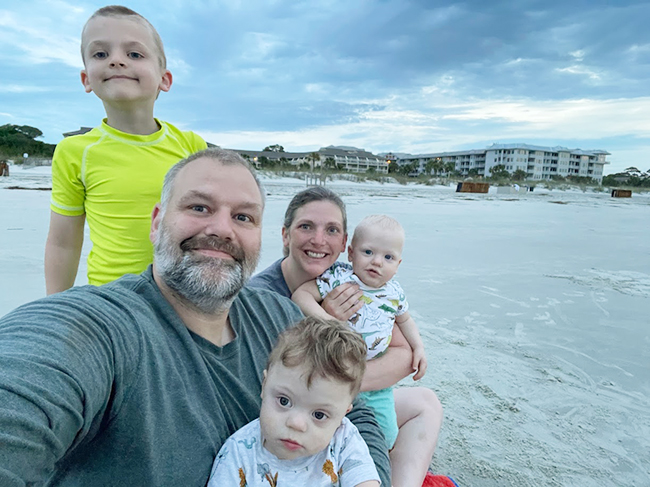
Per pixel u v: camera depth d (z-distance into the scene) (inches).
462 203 986.1
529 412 130.7
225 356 59.9
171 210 58.9
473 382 147.0
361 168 4719.5
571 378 152.2
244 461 53.6
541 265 329.7
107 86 101.7
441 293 244.1
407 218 599.2
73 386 37.1
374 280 104.1
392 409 93.4
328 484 56.2
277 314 74.7
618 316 217.2
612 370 159.3
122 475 44.8
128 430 44.9
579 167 5895.7
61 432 35.8
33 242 293.3
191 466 49.6
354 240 108.3
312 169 2005.4
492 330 193.2
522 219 679.7
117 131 104.3
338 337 56.5
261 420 55.2
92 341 42.3
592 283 279.0
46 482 38.1
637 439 119.7
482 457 109.7
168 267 56.5
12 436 31.5
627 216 824.9
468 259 339.6
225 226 57.9
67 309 43.7
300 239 100.3
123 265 100.0
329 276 104.7
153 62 106.3
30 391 33.9
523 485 100.7
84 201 105.4
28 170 1306.6
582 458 111.0
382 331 100.1
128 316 49.4
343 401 55.7
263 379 63.6
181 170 60.3
